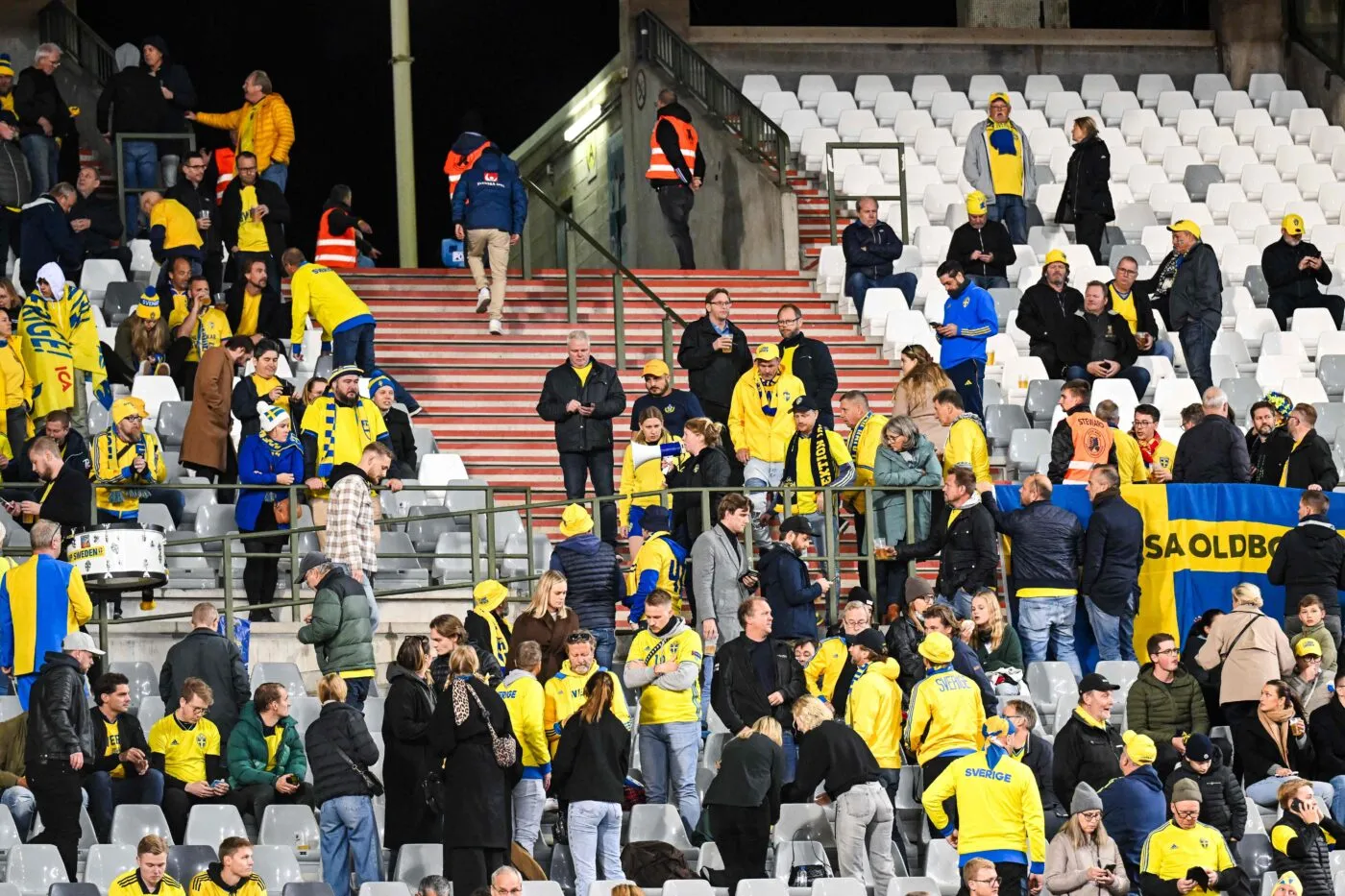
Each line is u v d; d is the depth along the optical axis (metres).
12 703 54.00
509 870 45.06
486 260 85.25
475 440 76.31
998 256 83.56
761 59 110.75
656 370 66.06
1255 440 69.44
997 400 78.75
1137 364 80.50
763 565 57.66
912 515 62.28
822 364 67.69
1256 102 111.69
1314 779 58.06
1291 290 87.38
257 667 58.25
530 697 50.31
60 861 48.16
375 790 49.59
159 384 71.50
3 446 63.44
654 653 53.91
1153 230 94.81
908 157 103.69
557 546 58.12
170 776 52.09
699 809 54.00
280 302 75.12
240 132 85.75
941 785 50.16
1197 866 50.47
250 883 46.19
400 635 62.50
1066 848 49.66
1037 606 62.19
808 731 51.72
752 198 96.31
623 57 114.81
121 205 85.56
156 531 56.59
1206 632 62.03
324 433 62.47
